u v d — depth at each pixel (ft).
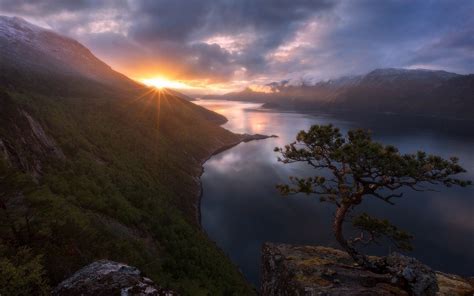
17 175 46.34
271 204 345.10
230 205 342.23
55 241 48.80
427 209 329.52
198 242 194.08
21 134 163.32
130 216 165.37
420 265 37.09
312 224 296.71
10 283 27.73
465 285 44.34
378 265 40.16
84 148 248.73
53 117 264.93
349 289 36.86
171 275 136.87
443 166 35.29
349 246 42.45
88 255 53.83
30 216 46.73
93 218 128.77
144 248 143.23
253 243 264.52
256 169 488.44
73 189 153.79
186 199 323.78
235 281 172.24
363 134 43.09
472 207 335.06
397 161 36.45
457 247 255.91
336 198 44.39
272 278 45.78
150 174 312.91
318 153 43.88
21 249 37.83
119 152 313.73
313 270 41.73
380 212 321.73
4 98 177.78
